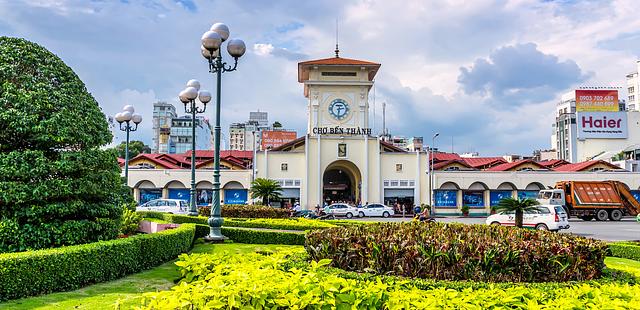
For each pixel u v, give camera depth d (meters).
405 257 7.39
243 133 144.12
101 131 11.80
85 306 7.58
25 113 10.23
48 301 7.95
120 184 12.42
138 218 17.98
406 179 51.31
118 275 10.26
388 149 53.06
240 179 50.47
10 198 9.80
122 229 16.08
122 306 7.42
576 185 43.62
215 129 17.31
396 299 5.20
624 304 5.11
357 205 49.59
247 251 14.73
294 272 5.87
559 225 28.28
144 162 52.06
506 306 5.27
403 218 47.09
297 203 49.66
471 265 7.18
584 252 7.45
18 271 8.09
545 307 5.14
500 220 30.06
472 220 44.41
